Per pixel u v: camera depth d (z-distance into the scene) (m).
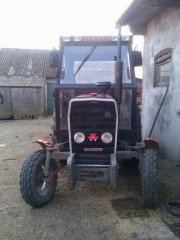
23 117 13.07
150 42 5.28
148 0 3.91
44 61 15.99
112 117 2.91
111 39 3.53
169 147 4.48
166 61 4.72
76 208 2.91
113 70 3.42
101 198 3.13
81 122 2.94
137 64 3.52
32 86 13.02
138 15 4.84
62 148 3.17
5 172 4.12
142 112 5.70
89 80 3.40
